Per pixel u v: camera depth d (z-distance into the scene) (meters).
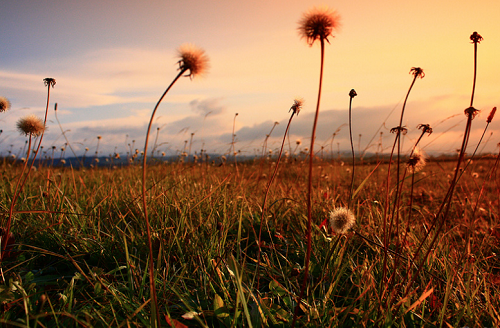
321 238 2.79
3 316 1.56
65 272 2.28
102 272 2.10
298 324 1.71
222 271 2.21
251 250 2.84
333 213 1.61
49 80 2.05
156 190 3.73
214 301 1.76
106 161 6.46
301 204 3.62
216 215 3.26
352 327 1.70
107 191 3.72
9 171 4.66
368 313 1.69
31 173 4.67
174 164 6.11
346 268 2.40
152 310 1.34
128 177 4.93
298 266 2.42
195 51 1.16
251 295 1.74
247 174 5.31
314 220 3.35
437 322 1.74
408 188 5.63
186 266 2.19
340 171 7.32
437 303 1.86
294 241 2.90
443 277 2.24
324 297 1.86
